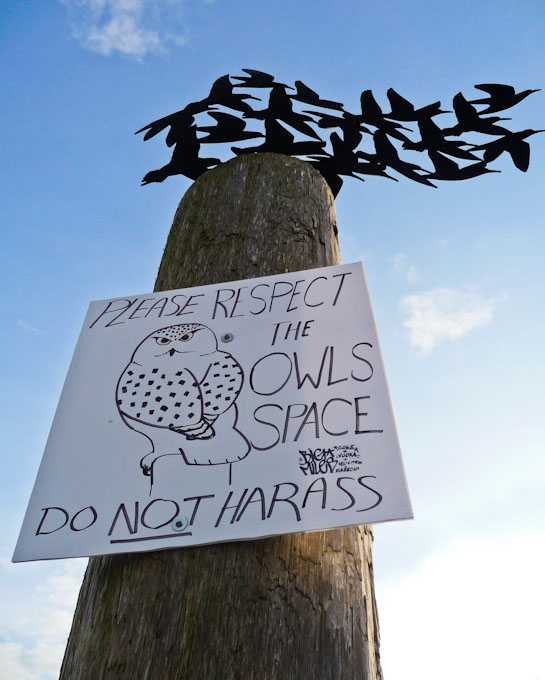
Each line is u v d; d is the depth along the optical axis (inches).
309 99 84.2
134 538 40.6
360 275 55.1
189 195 72.2
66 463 45.6
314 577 39.9
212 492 41.9
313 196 68.7
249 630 37.1
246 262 60.1
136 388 49.8
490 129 82.3
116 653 37.3
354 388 46.1
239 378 48.7
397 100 83.1
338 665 36.6
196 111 86.7
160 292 58.3
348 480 40.9
